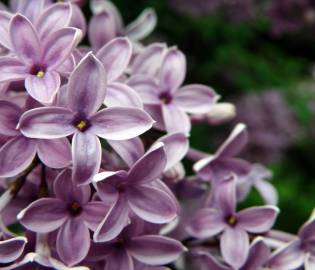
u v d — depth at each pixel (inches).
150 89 6.1
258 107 13.4
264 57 16.3
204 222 6.1
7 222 5.7
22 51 5.5
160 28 15.2
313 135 14.3
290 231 13.9
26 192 5.7
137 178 5.3
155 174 5.3
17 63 5.4
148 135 6.0
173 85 6.2
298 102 13.9
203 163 6.1
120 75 5.8
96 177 5.0
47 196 5.6
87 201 5.4
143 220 5.5
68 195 5.4
